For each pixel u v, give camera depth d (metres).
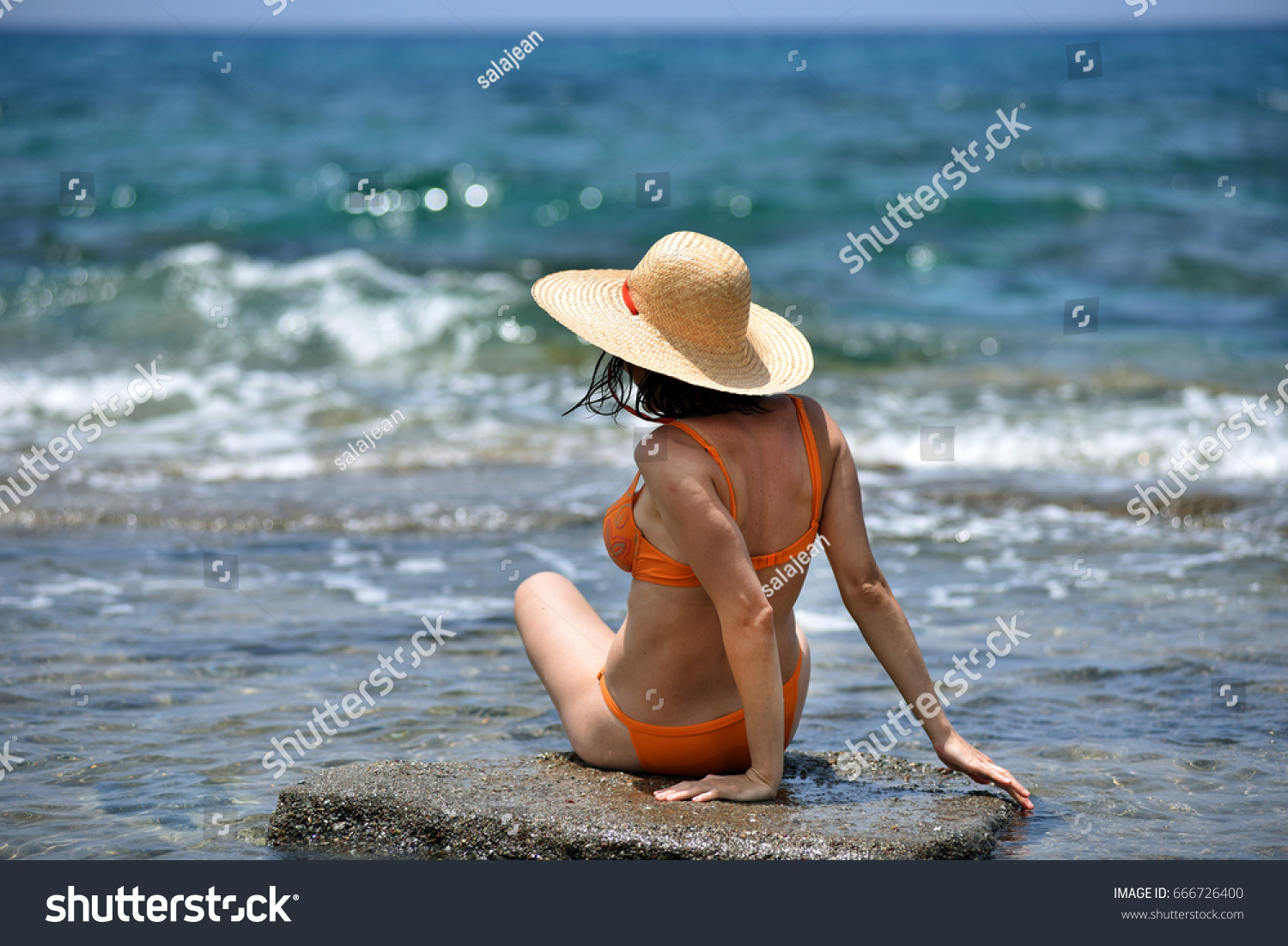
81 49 53.09
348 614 4.77
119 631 4.49
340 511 6.27
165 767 3.22
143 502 6.34
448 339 11.37
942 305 12.85
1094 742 3.40
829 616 4.88
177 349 11.04
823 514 2.76
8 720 3.57
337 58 50.53
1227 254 14.62
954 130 24.31
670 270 2.57
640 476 2.59
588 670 2.97
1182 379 9.77
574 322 2.66
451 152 21.58
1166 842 2.72
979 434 8.13
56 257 13.66
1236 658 4.16
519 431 8.34
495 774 2.87
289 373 10.30
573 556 5.64
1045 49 64.19
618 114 27.06
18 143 21.39
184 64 41.03
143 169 19.22
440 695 3.86
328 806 2.75
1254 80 38.09
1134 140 23.25
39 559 5.46
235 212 16.72
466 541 5.92
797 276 13.91
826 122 25.69
